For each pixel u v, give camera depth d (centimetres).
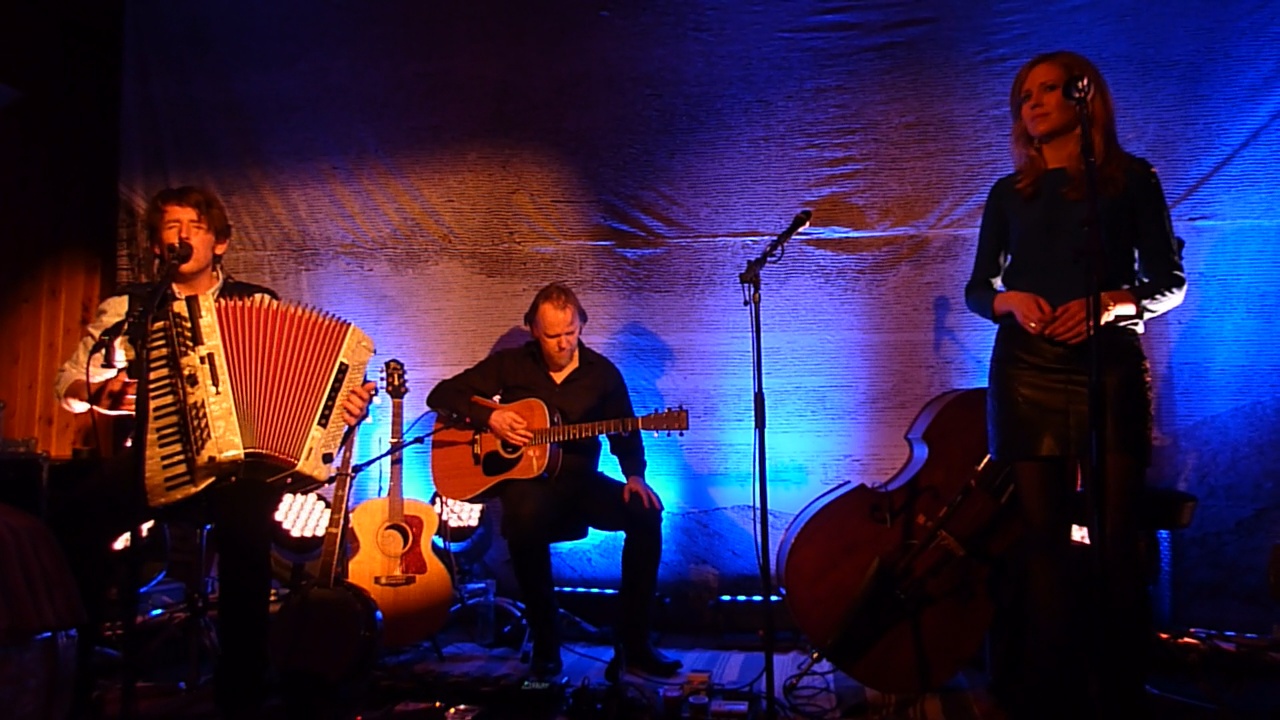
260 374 269
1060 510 231
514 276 392
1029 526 233
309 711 277
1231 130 345
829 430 372
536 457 329
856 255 370
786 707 279
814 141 373
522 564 316
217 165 407
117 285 407
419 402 397
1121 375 223
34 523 248
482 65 394
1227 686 294
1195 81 347
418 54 398
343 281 402
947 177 364
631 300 384
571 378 351
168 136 409
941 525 274
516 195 392
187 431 259
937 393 364
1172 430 348
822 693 298
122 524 277
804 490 373
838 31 371
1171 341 349
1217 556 342
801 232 373
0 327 406
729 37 378
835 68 371
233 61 407
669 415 327
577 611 383
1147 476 347
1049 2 356
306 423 273
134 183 408
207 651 340
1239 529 341
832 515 286
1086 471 224
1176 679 302
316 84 403
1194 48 346
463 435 341
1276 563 283
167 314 262
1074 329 221
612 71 385
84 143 411
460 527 370
